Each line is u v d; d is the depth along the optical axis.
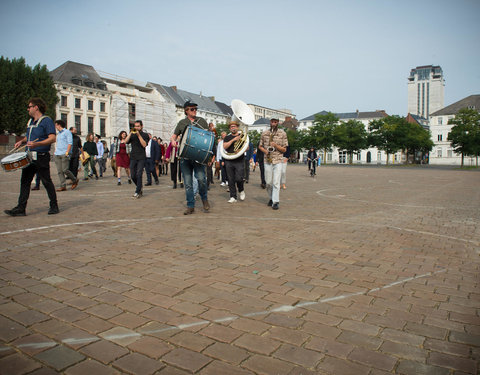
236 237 5.12
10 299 2.93
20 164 6.12
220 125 88.56
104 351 2.21
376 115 109.06
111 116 64.88
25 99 47.25
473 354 2.25
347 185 15.42
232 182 8.92
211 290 3.17
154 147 13.38
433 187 14.99
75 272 3.57
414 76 182.00
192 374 2.01
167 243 4.73
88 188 11.95
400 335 2.46
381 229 5.87
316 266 3.87
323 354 2.22
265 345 2.31
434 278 3.57
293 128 113.00
